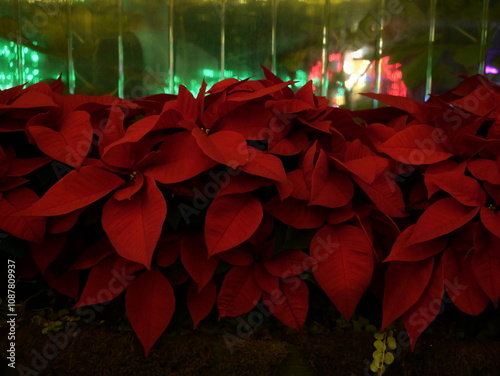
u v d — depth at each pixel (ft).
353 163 2.02
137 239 1.83
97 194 1.95
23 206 2.02
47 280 2.25
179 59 3.70
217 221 1.96
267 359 2.14
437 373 2.15
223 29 3.67
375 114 2.65
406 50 3.53
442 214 1.98
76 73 3.71
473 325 2.26
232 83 2.27
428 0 3.46
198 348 2.17
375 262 2.22
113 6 3.65
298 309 2.12
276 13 3.65
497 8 3.43
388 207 2.06
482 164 2.07
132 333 2.23
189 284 2.30
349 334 2.23
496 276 1.95
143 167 2.06
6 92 2.24
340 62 3.62
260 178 2.02
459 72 3.50
